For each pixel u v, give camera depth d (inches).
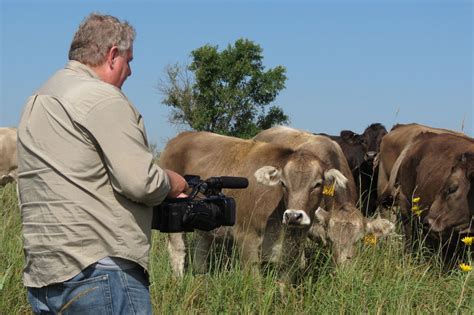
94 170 130.5
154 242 312.3
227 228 308.3
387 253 270.4
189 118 1183.6
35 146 133.6
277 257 287.4
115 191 131.5
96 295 129.3
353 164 548.7
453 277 259.6
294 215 264.4
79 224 129.5
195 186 149.3
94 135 128.7
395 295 222.8
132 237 132.1
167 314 208.2
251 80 1179.3
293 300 227.6
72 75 136.5
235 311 219.5
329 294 227.0
